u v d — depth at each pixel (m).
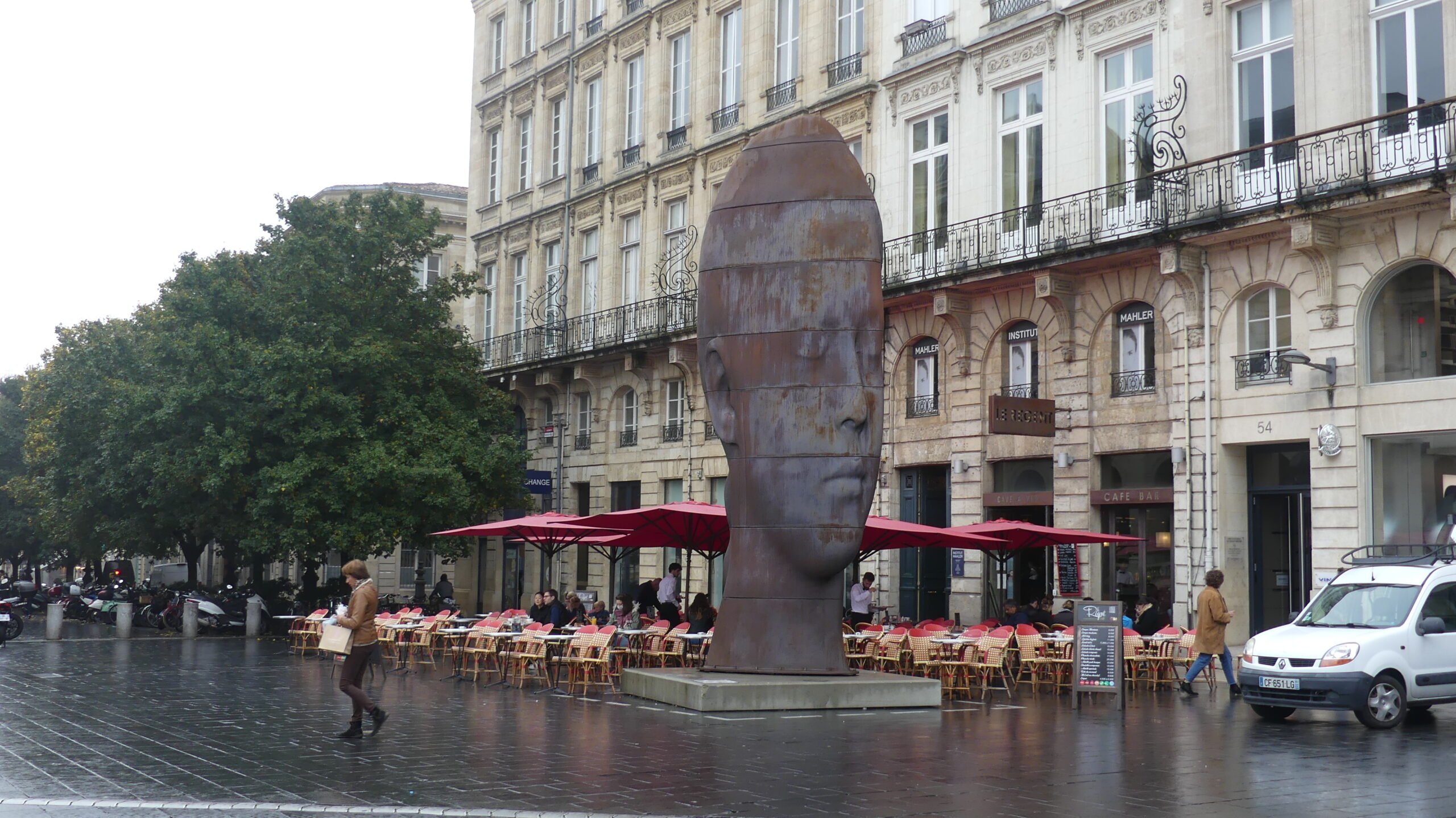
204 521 34.62
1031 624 22.42
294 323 33.19
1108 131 25.94
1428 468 20.58
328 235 35.16
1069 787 10.52
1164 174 23.95
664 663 22.05
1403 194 20.11
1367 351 21.42
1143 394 24.89
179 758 11.77
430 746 12.71
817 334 16.95
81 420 38.44
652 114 39.00
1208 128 23.69
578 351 39.66
